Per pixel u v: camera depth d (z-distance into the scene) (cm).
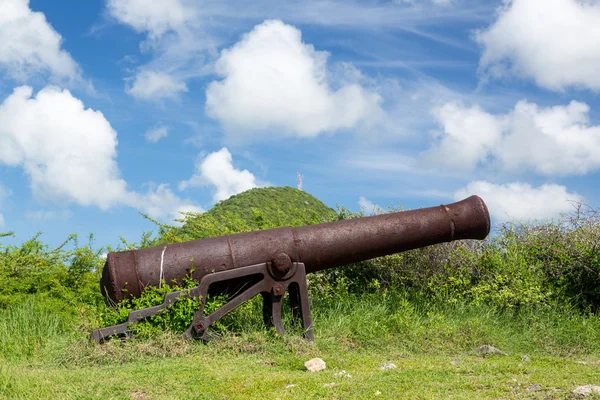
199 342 785
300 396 530
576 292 1094
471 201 882
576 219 1220
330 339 830
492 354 808
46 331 884
